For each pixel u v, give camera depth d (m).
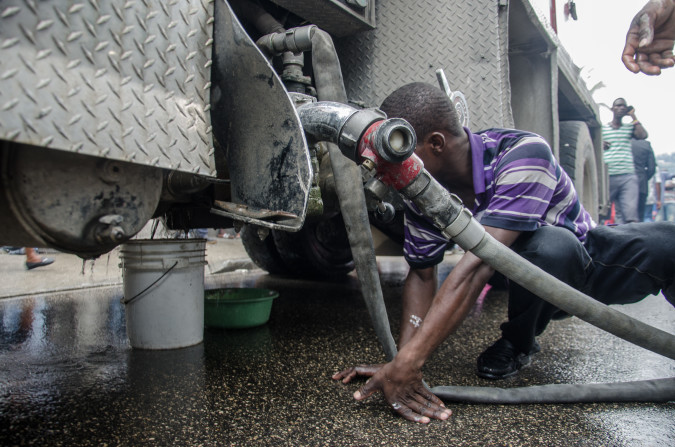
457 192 1.62
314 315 2.73
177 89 1.06
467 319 2.66
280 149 1.14
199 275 2.10
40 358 1.87
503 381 1.64
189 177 1.38
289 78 1.74
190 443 1.17
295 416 1.33
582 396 1.43
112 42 0.94
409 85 1.48
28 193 0.89
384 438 1.20
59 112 0.86
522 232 1.53
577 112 4.87
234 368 1.76
